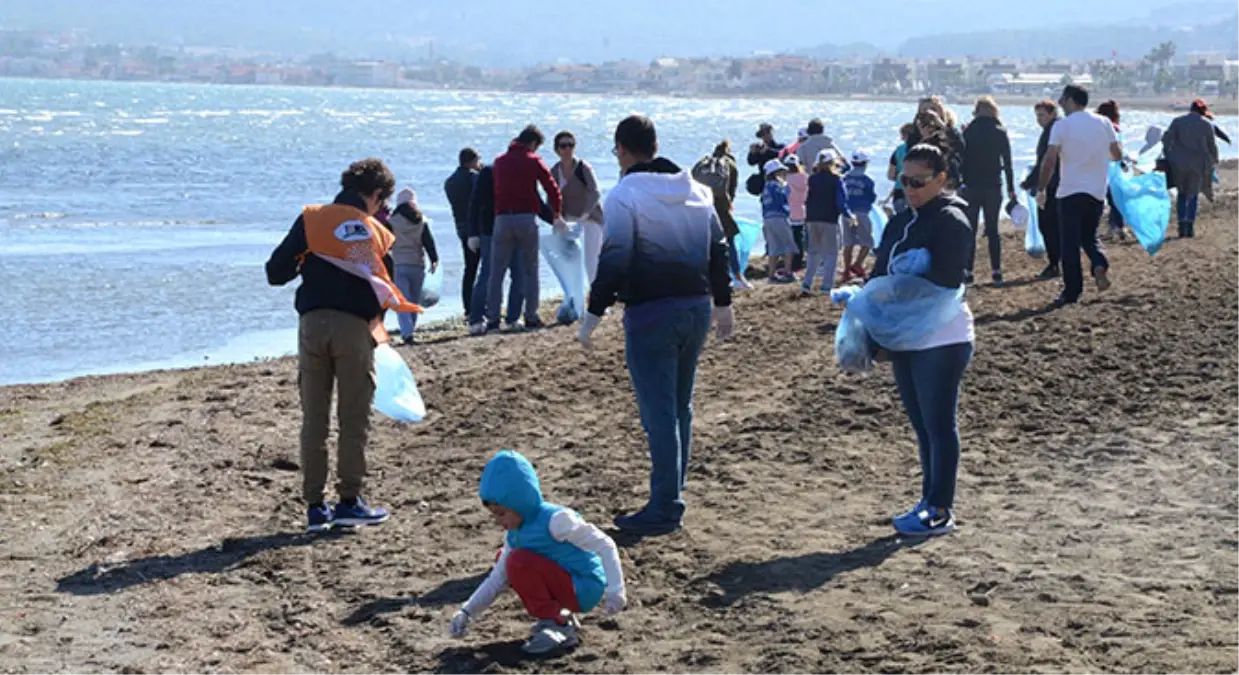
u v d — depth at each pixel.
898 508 7.77
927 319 6.93
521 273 15.89
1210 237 20.05
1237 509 7.34
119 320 19.16
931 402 7.07
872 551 6.97
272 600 6.86
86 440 10.78
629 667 5.70
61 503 8.89
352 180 8.10
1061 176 13.55
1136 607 5.93
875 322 7.00
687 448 7.85
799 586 6.49
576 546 5.93
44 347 17.16
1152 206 15.48
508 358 13.65
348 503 8.13
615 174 54.78
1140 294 13.99
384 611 6.59
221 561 7.56
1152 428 9.12
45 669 6.06
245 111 175.25
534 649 5.89
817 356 12.08
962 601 6.16
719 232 7.45
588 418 10.54
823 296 16.45
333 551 7.59
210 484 9.22
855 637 5.80
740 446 9.22
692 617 6.22
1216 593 6.06
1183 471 8.13
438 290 16.36
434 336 15.80
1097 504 7.61
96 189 45.16
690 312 7.37
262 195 44.25
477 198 15.82
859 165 17.88
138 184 48.00
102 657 6.20
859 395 10.35
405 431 10.48
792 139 119.12
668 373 7.41
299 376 8.07
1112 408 9.70
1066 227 13.45
